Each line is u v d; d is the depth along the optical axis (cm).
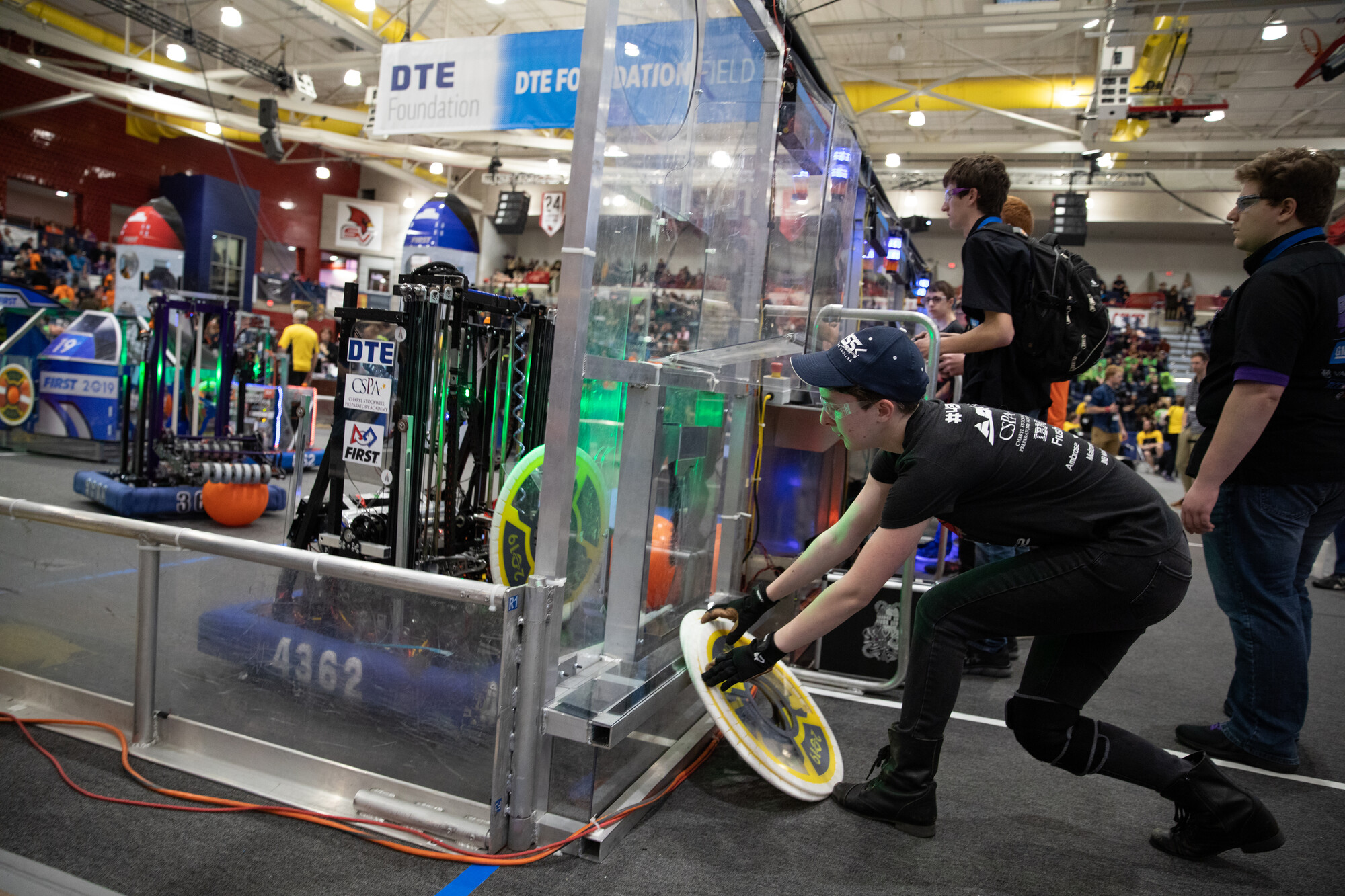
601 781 171
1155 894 166
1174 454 1252
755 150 267
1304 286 197
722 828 180
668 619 226
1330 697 297
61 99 1294
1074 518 161
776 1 259
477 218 2023
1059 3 847
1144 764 173
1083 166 1416
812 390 308
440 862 160
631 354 205
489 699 163
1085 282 253
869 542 163
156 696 196
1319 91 1135
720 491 261
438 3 1121
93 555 201
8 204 1594
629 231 194
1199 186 1353
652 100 197
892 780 184
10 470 583
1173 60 1020
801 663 296
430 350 229
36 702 211
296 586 180
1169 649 355
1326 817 202
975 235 252
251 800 177
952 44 953
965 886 164
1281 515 215
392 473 231
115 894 143
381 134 582
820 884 161
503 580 200
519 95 546
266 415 641
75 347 646
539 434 272
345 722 177
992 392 258
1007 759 229
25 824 163
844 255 355
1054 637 177
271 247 1788
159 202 995
